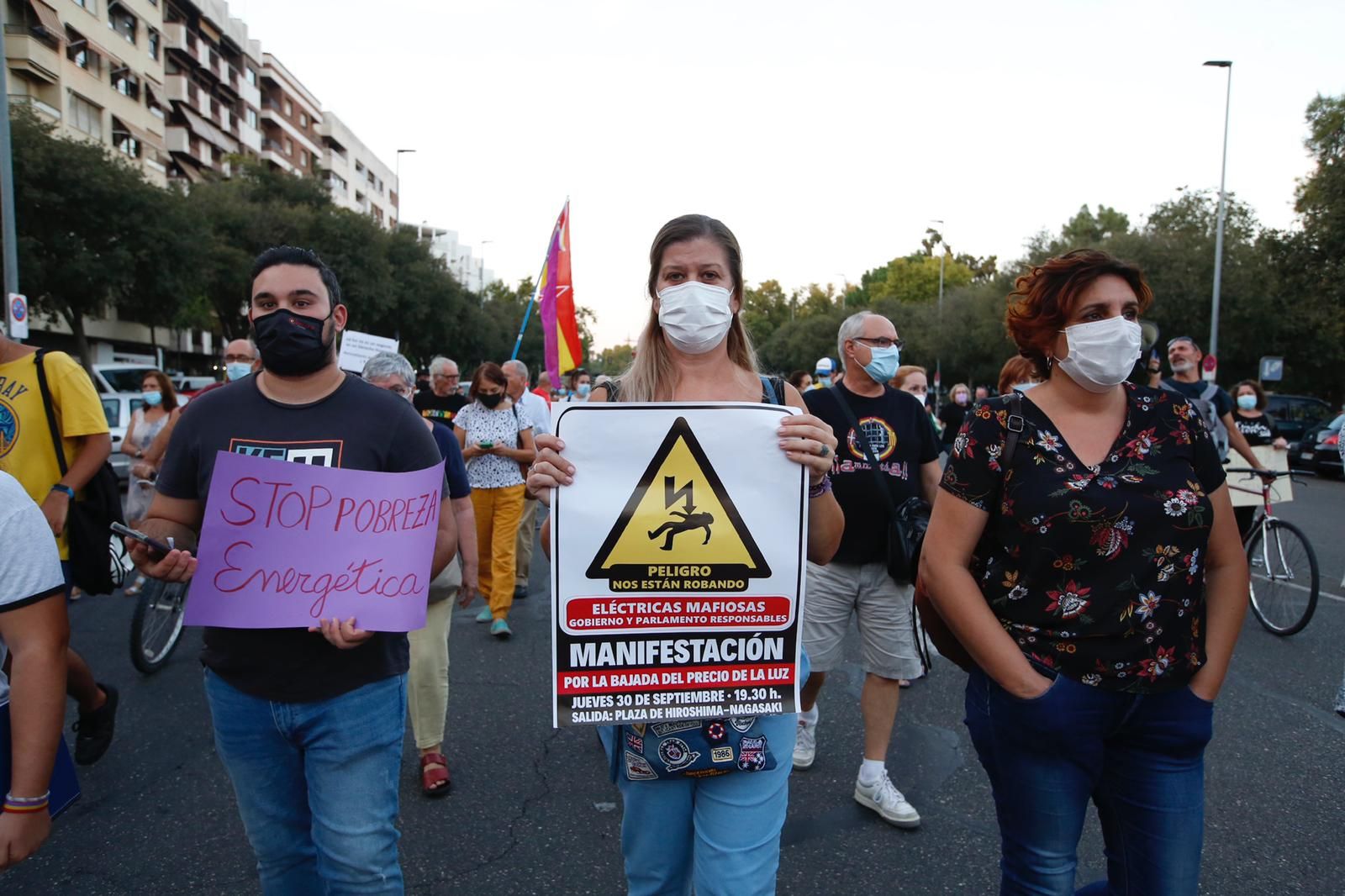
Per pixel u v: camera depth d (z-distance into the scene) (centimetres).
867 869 277
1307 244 2361
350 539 199
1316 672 473
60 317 3347
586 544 182
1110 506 169
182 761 359
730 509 184
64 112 3297
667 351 203
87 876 273
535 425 636
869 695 318
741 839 184
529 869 279
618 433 183
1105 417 181
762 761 182
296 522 196
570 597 181
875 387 338
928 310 4512
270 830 205
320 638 199
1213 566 184
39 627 164
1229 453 612
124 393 1661
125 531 180
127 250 2336
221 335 4288
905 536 303
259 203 3444
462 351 4809
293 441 204
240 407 207
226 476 192
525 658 510
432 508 207
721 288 191
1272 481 588
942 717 410
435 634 338
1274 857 281
